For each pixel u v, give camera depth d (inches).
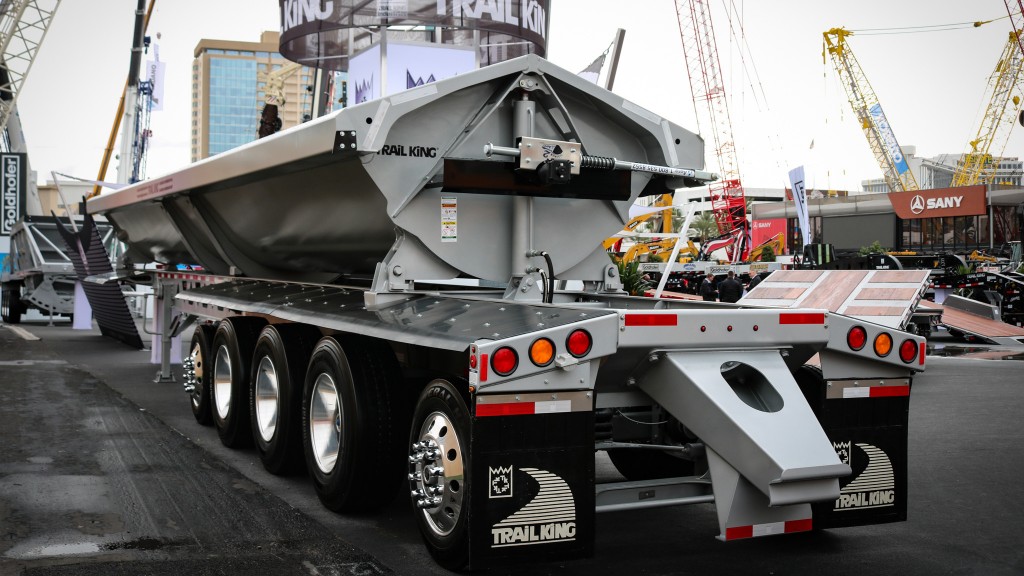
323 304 235.6
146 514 207.6
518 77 223.5
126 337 670.5
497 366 146.5
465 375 171.0
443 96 213.6
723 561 181.2
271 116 438.6
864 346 179.3
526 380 150.7
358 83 391.5
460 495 160.4
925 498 237.5
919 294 483.5
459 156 220.4
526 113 225.6
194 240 399.5
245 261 367.2
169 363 468.4
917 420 373.1
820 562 180.7
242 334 284.8
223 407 299.7
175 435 312.0
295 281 338.0
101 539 187.2
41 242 912.3
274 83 2561.5
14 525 196.9
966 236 2647.6
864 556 185.3
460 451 159.8
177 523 200.2
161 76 2753.4
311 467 220.1
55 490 229.1
